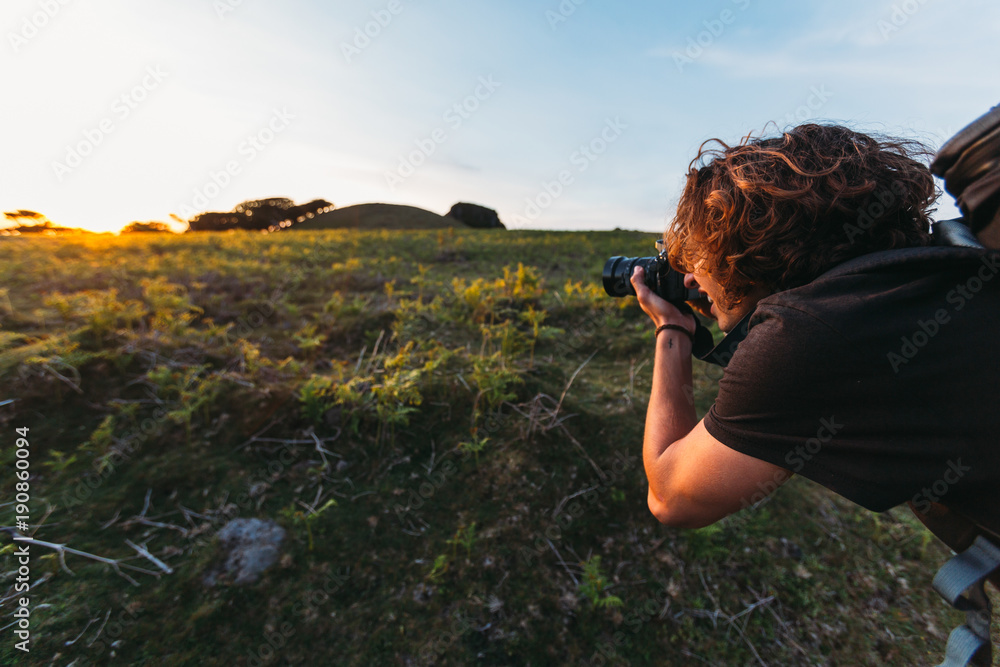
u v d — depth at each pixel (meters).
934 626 2.14
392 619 2.01
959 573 0.70
